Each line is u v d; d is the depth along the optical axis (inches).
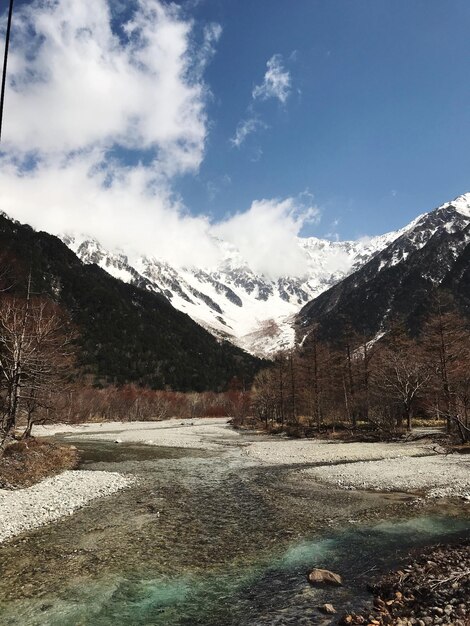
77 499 952.9
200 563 603.5
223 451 1969.7
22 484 1075.9
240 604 483.2
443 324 1920.5
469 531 691.4
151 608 479.2
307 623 430.0
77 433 3184.1
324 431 2625.5
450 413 1760.6
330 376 2864.2
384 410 2495.1
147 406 5802.2
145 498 983.0
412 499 920.9
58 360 1456.7
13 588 529.0
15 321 1266.0
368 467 1316.4
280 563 597.0
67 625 446.0
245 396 6058.1
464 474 1129.4
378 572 546.6
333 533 717.3
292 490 1057.5
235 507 902.4
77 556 629.9
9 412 1250.6
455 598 438.3
